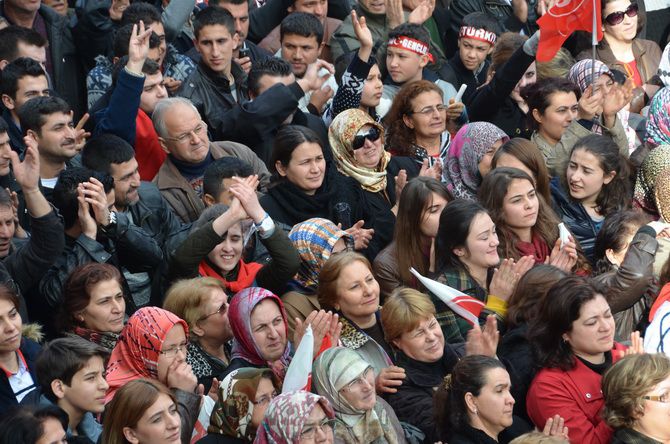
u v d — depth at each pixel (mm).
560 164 29281
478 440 20453
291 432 18750
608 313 21594
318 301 23484
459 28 38500
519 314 23062
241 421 19906
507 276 23781
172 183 26969
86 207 23281
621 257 25656
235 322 21859
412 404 21766
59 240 22578
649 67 37656
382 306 22828
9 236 22641
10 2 31328
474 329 21781
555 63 34531
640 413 20547
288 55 33188
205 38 30578
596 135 28281
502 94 32344
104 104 28156
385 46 34688
